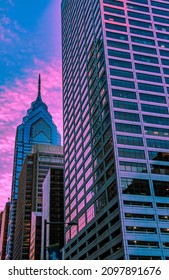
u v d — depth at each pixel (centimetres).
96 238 9681
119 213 8244
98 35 11769
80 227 11412
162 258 7806
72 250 11931
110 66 10594
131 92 10281
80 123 13025
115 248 8300
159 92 10562
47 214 17438
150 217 8325
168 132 9906
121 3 12125
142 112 10025
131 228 8031
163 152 9500
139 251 7756
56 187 17988
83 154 12144
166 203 8650
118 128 9544
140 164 9094
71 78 15262
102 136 10288
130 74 10625
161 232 8162
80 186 12069
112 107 9831
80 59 13988
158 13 12350
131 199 8456
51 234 16462
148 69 10925
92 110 11588
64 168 15000
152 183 8875
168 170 9231
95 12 12419
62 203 17538
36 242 18700
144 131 9706
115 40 11200
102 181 9812
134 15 12006
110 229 8719
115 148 9169
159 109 10244
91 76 12156
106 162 9694
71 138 14225
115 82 10331
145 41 11525
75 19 15612
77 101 13812
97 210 9906
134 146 9344
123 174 8800
